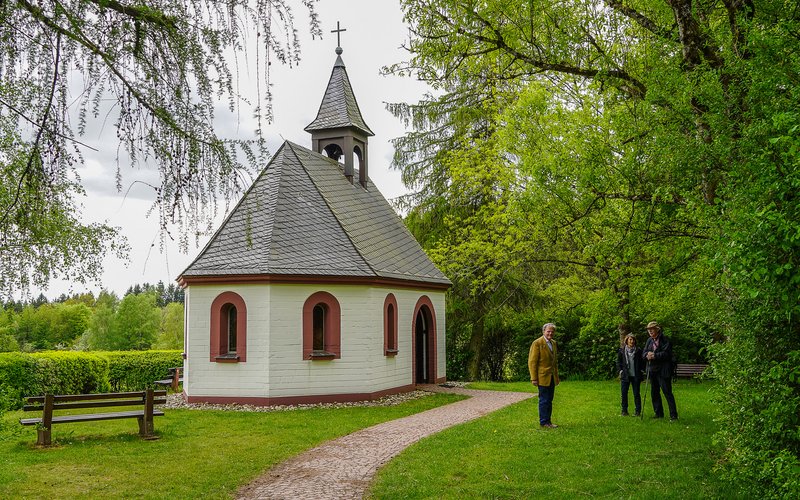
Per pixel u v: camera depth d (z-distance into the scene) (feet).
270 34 14.55
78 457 32.94
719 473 27.25
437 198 90.68
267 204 61.26
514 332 91.15
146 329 164.45
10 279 20.88
